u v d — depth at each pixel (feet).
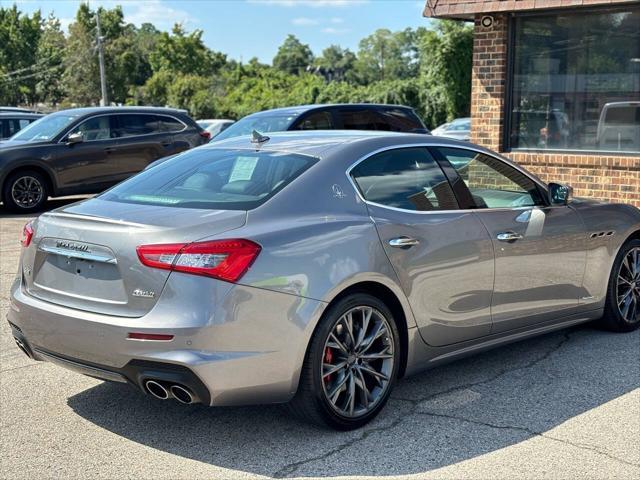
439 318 14.76
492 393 15.35
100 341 12.14
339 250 13.01
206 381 11.69
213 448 12.80
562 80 33.09
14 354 17.76
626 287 19.57
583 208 18.25
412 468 12.07
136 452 12.64
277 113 37.88
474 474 11.85
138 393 15.34
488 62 34.37
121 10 239.91
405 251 14.01
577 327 20.22
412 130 40.83
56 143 41.83
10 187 40.75
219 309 11.71
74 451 12.67
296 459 12.38
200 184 14.14
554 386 15.76
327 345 12.92
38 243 13.52
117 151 43.57
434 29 156.46
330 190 13.73
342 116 38.09
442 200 15.26
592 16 31.94
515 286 16.25
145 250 11.95
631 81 31.37
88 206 13.97
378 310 13.65
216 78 290.97
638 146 31.45
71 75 228.22
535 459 12.39
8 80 256.73
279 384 12.36
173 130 46.06
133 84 234.58
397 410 14.44
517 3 32.07
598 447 12.85
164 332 11.62
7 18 257.96
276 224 12.75
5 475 11.79
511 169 17.03
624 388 15.65
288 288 12.29
